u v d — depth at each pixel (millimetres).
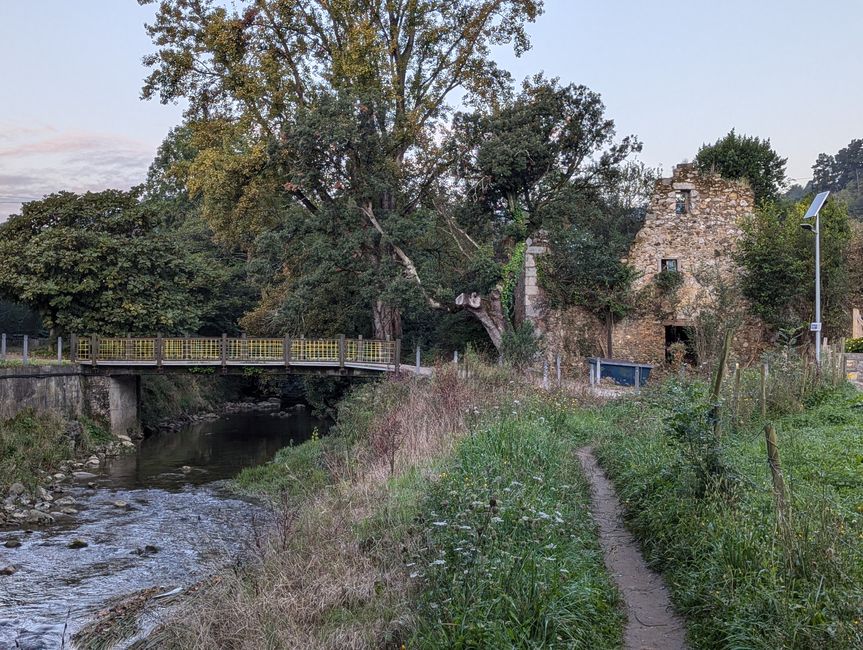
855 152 97125
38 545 13602
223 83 31453
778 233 28141
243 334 31078
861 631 5129
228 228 34000
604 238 32812
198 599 8570
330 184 30531
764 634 5543
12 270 31219
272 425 34906
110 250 32812
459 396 16359
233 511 16594
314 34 32531
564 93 32469
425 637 6344
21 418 22953
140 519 15836
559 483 10422
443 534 7848
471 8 32688
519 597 6309
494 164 30125
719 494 8094
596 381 25828
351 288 34344
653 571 7980
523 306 30281
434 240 36531
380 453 14312
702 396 10039
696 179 29422
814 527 6496
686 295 28953
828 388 16781
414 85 33625
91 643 8523
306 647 6695
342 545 9016
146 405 33656
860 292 30562
